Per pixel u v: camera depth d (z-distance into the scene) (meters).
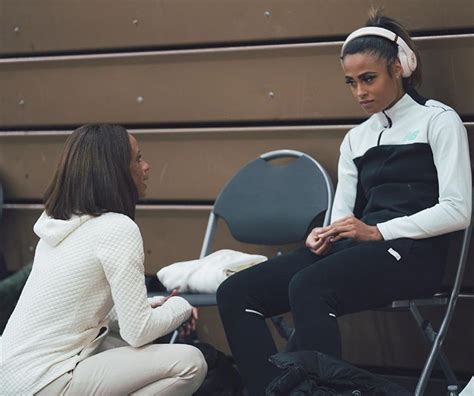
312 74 6.19
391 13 5.96
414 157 5.20
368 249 4.92
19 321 4.43
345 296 4.82
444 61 5.84
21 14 6.91
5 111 7.02
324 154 6.20
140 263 4.38
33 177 6.97
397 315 6.11
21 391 4.29
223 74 6.41
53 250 4.50
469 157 5.30
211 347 5.31
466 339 5.94
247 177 6.16
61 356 4.36
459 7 5.82
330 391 4.16
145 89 6.62
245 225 6.09
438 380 6.01
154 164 6.64
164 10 6.53
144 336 4.34
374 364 6.21
